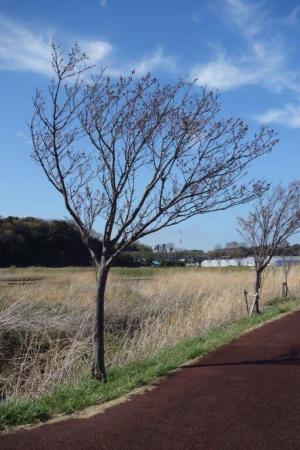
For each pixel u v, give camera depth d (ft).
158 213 27.55
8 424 19.53
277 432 18.90
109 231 26.84
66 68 45.37
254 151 29.32
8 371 33.06
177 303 52.65
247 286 69.67
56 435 18.54
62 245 211.61
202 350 33.04
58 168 27.40
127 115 43.62
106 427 19.31
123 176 27.04
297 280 81.51
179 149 27.27
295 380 25.99
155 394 23.50
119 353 33.65
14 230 213.87
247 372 27.68
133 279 95.09
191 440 18.15
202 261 225.56
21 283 71.41
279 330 42.57
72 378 27.78
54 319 41.19
